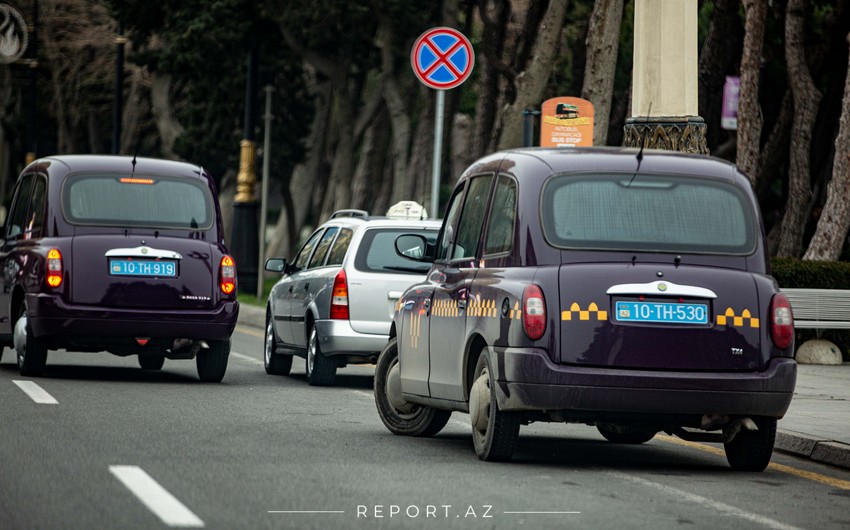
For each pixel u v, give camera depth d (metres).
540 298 31.70
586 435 41.56
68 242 50.91
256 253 112.75
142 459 31.19
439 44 59.62
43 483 27.66
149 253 51.28
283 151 136.00
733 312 32.09
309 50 115.88
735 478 32.25
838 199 74.06
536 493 28.45
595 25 75.06
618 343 31.59
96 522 23.81
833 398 49.06
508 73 90.44
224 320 51.72
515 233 32.91
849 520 26.70
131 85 160.75
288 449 33.81
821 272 69.62
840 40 92.81
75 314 50.41
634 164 33.28
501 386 32.12
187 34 113.50
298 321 55.72
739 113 80.81
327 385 53.75
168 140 151.75
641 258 32.28
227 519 24.34
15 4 157.25
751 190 33.59
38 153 182.88
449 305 35.47
